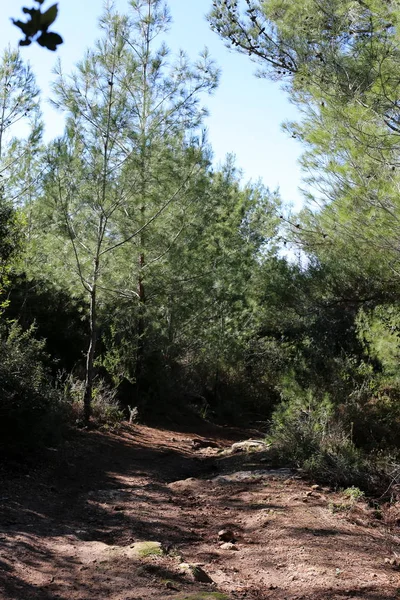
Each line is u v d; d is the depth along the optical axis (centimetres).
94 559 525
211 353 1814
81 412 1240
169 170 1289
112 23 1266
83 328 1584
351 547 596
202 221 1445
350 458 873
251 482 852
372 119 787
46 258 1338
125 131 1231
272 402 1866
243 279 1741
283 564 547
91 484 836
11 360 955
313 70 919
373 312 1038
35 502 714
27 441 918
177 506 750
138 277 1435
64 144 1193
